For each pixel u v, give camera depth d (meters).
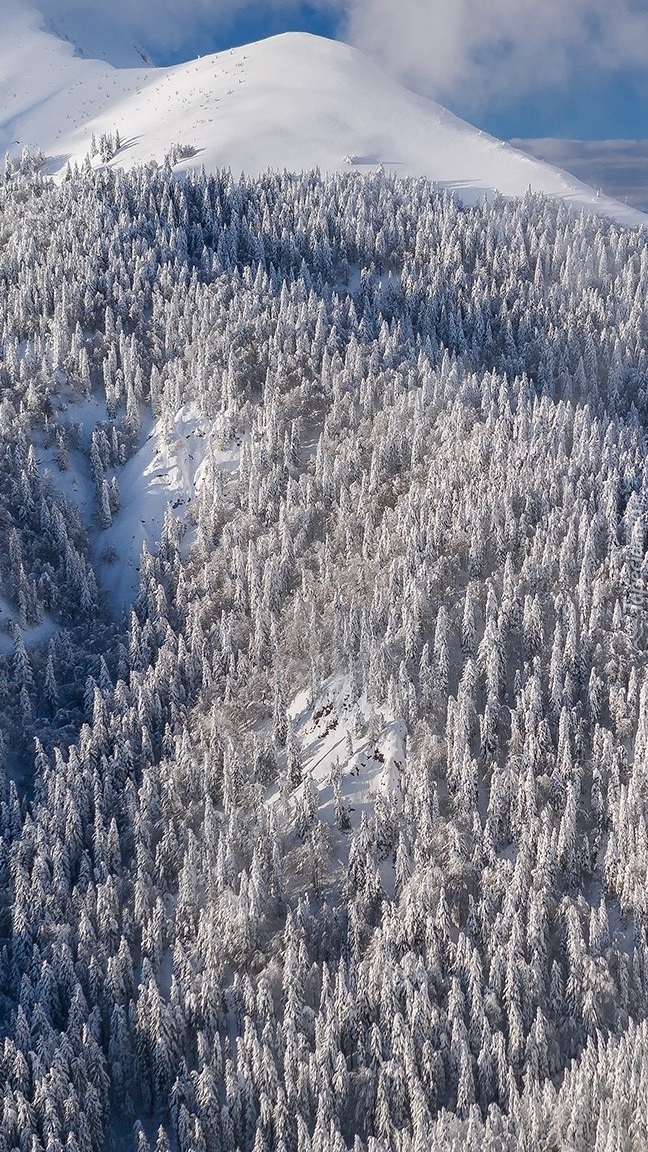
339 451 140.00
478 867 93.00
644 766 94.81
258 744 106.75
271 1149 79.50
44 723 119.00
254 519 137.25
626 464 126.06
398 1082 79.38
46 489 148.12
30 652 127.75
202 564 136.50
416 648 109.25
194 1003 86.81
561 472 125.81
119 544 149.12
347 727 107.62
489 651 105.69
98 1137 81.25
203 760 107.44
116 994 88.69
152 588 133.50
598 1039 78.12
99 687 122.25
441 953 88.19
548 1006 84.75
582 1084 71.81
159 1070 84.81
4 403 155.75
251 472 142.12
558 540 117.25
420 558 117.75
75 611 137.75
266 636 119.50
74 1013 86.81
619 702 100.94
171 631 124.50
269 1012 85.94
